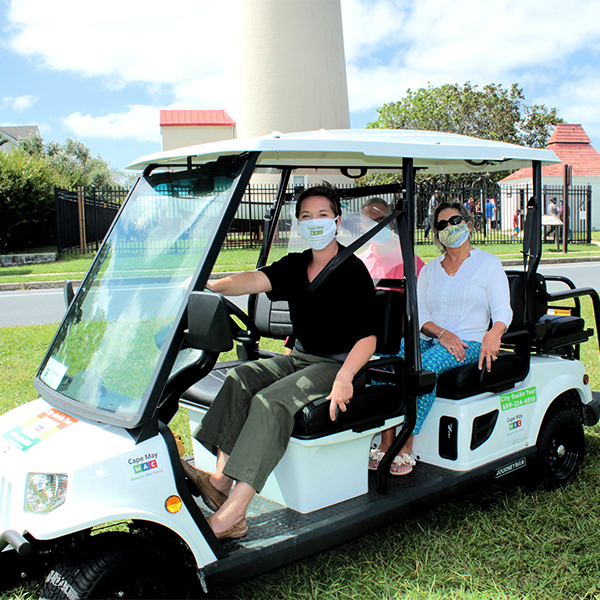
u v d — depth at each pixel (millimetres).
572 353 3822
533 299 3180
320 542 2301
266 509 2471
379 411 2557
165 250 2287
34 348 6211
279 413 2314
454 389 2828
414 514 2600
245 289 2633
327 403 2400
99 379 2193
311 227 2502
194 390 2834
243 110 22750
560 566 2547
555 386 3279
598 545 2709
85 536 2076
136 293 2291
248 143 2176
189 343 1916
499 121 27312
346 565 2602
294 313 2689
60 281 11836
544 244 19734
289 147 2225
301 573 2561
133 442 1960
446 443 2867
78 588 1876
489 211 20719
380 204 3436
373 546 2748
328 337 2564
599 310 3834
